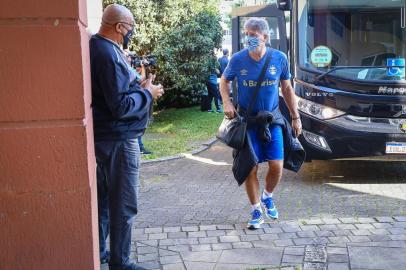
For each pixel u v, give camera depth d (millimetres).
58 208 2652
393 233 4719
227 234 4820
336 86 6750
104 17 3611
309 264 4051
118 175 3670
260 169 7910
